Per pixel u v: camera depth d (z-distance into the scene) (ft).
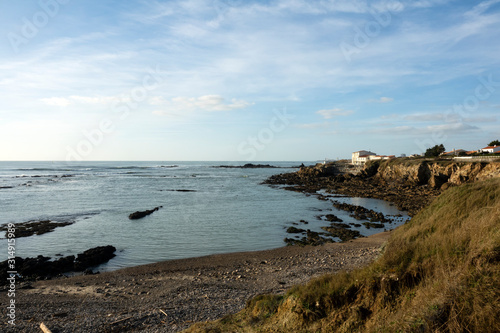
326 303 30.71
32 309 50.14
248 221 131.85
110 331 40.98
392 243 41.52
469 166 205.46
